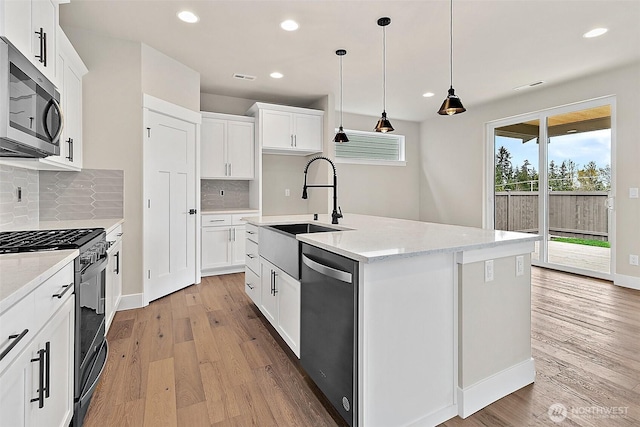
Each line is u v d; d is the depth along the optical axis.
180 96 3.74
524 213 5.07
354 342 1.48
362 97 5.10
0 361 0.85
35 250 1.47
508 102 5.15
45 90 1.78
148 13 2.71
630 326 2.75
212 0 2.54
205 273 4.43
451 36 3.12
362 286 1.44
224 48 3.37
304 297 1.98
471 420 1.67
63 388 1.36
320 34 3.09
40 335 1.12
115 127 3.11
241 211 4.55
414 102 5.40
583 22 2.86
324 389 1.75
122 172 3.14
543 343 2.45
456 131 6.04
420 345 1.60
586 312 3.07
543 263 4.85
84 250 1.66
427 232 2.15
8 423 0.90
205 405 1.77
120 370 2.11
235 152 4.70
